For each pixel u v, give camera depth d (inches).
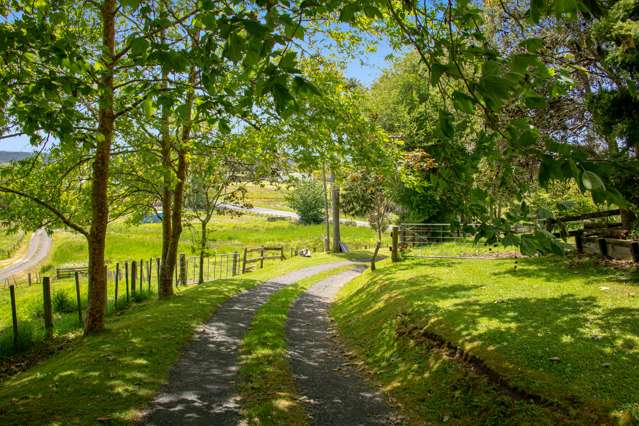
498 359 236.8
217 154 533.0
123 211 617.0
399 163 405.4
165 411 229.5
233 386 267.4
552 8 81.2
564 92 84.5
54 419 213.0
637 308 278.5
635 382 189.9
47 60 174.6
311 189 2512.3
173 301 526.9
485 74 72.9
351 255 1259.8
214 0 101.6
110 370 282.0
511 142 80.4
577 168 68.7
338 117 375.2
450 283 430.0
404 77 818.2
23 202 455.2
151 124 429.4
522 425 190.7
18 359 373.7
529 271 440.1
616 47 313.6
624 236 417.7
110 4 360.5
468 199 104.6
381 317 396.5
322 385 279.3
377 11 92.2
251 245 1731.1
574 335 247.1
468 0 93.2
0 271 1560.0
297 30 86.4
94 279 395.2
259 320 448.1
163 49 115.2
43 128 188.5
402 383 269.7
